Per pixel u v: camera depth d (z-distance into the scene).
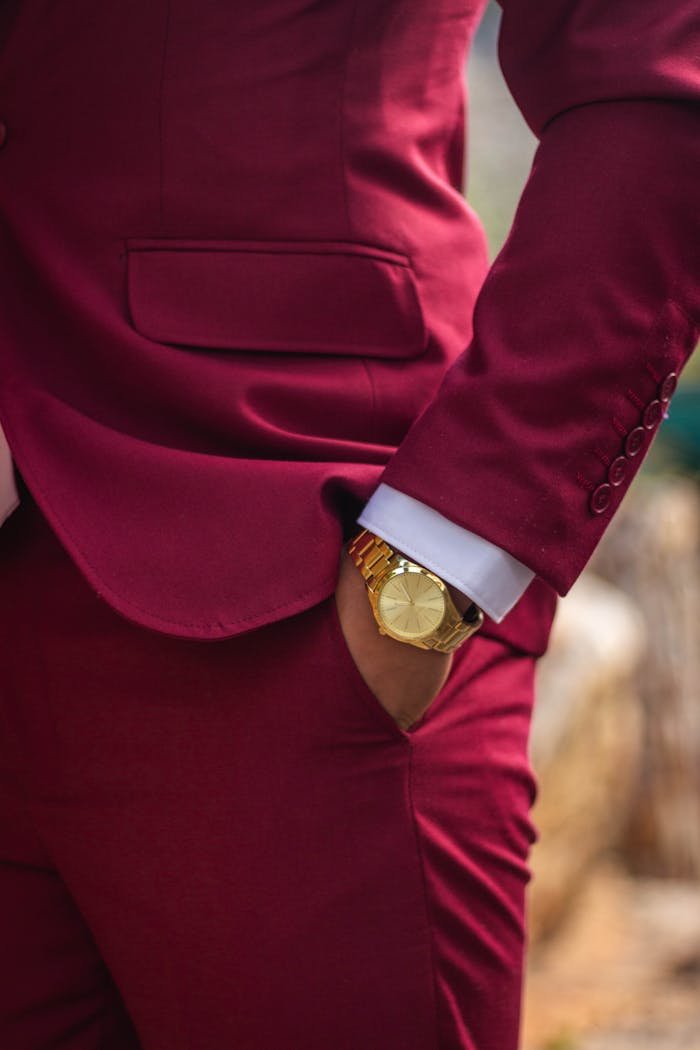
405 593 1.15
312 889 1.17
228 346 1.20
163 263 1.21
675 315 1.16
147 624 1.15
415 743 1.19
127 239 1.21
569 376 1.14
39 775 1.22
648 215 1.15
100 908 1.22
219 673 1.17
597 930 3.64
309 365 1.22
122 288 1.21
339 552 1.17
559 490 1.15
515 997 1.24
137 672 1.19
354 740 1.17
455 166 1.33
